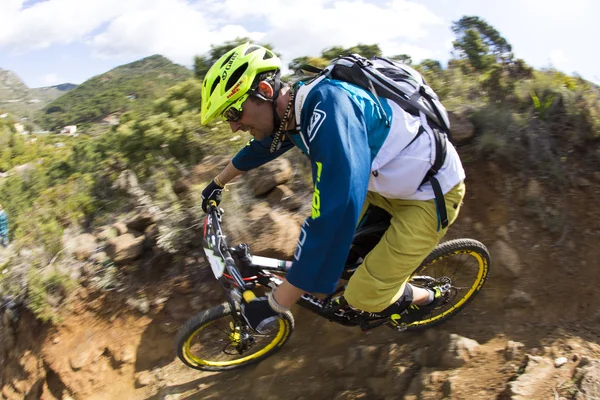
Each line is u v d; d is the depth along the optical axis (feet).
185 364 9.52
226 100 5.77
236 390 9.32
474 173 10.89
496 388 7.58
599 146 10.91
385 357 8.91
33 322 10.50
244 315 6.49
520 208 10.38
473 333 9.05
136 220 11.07
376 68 6.15
